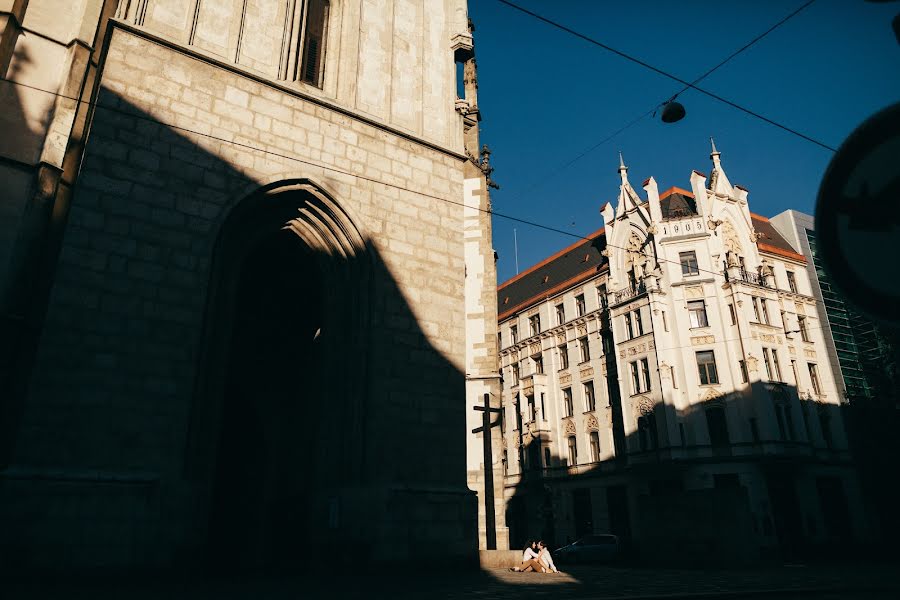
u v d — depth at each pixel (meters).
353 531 12.81
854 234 2.31
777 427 32.59
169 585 10.01
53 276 10.90
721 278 35.41
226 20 14.62
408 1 18.81
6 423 9.82
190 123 13.31
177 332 12.01
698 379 34.12
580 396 40.84
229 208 13.32
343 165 15.45
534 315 46.97
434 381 15.14
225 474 17.27
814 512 32.72
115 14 12.93
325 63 16.89
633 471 34.91
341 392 14.23
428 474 14.25
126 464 10.78
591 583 11.51
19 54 11.53
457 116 18.58
